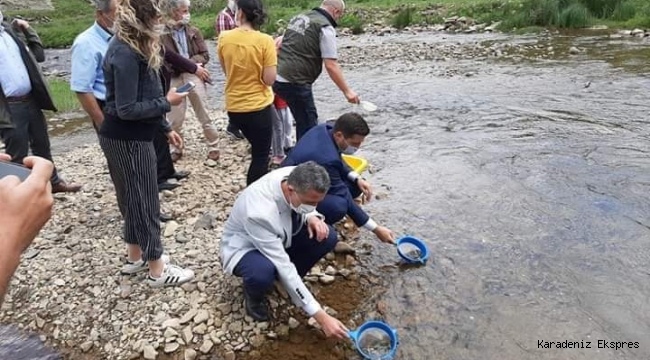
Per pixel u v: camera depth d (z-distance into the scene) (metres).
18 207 0.95
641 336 3.37
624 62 10.68
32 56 5.04
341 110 8.57
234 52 4.64
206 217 4.85
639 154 6.00
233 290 3.86
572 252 4.26
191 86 3.66
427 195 5.30
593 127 6.98
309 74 5.34
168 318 3.62
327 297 3.85
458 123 7.50
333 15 5.30
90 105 4.25
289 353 3.34
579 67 10.54
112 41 3.31
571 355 3.24
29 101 5.08
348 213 4.13
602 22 15.45
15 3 32.62
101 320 3.66
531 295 3.79
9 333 3.61
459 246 4.40
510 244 4.40
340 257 4.33
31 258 4.38
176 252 4.37
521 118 7.54
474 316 3.62
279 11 24.50
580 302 3.70
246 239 3.42
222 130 7.55
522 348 3.32
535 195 5.18
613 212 4.80
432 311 3.68
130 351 3.38
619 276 3.95
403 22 18.69
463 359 3.26
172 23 5.39
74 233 4.75
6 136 4.97
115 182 3.74
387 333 3.38
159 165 5.56
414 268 4.15
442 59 12.50
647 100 8.05
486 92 9.10
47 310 3.79
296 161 4.04
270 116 4.93
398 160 6.24
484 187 5.40
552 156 6.09
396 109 8.42
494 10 18.38
